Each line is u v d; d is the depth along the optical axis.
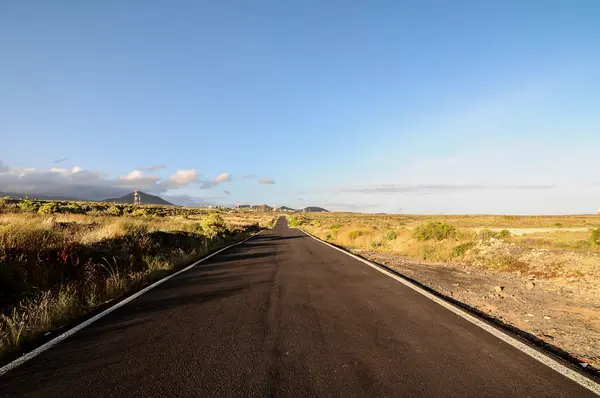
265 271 9.89
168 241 14.16
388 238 20.08
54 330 4.62
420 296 6.64
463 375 3.23
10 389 2.98
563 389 2.98
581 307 6.08
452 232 16.22
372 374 3.24
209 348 3.90
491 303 6.37
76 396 2.85
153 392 2.90
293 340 4.17
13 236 7.50
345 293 6.92
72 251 8.08
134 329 4.59
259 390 2.92
